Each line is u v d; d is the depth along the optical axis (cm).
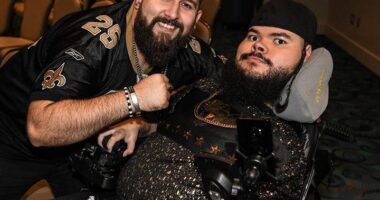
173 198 104
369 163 251
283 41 111
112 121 111
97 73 121
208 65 147
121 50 127
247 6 530
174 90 138
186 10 125
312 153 112
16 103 138
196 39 150
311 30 114
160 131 117
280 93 111
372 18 426
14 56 146
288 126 110
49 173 153
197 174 104
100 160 119
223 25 548
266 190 102
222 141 107
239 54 114
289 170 104
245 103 113
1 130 143
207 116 112
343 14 499
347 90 366
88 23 125
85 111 108
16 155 143
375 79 399
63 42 121
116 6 133
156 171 109
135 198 111
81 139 112
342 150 265
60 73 113
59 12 247
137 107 110
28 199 184
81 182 150
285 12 111
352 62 448
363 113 320
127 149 121
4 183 145
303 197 106
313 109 108
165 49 125
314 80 110
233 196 93
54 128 108
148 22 123
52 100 110
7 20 289
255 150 88
